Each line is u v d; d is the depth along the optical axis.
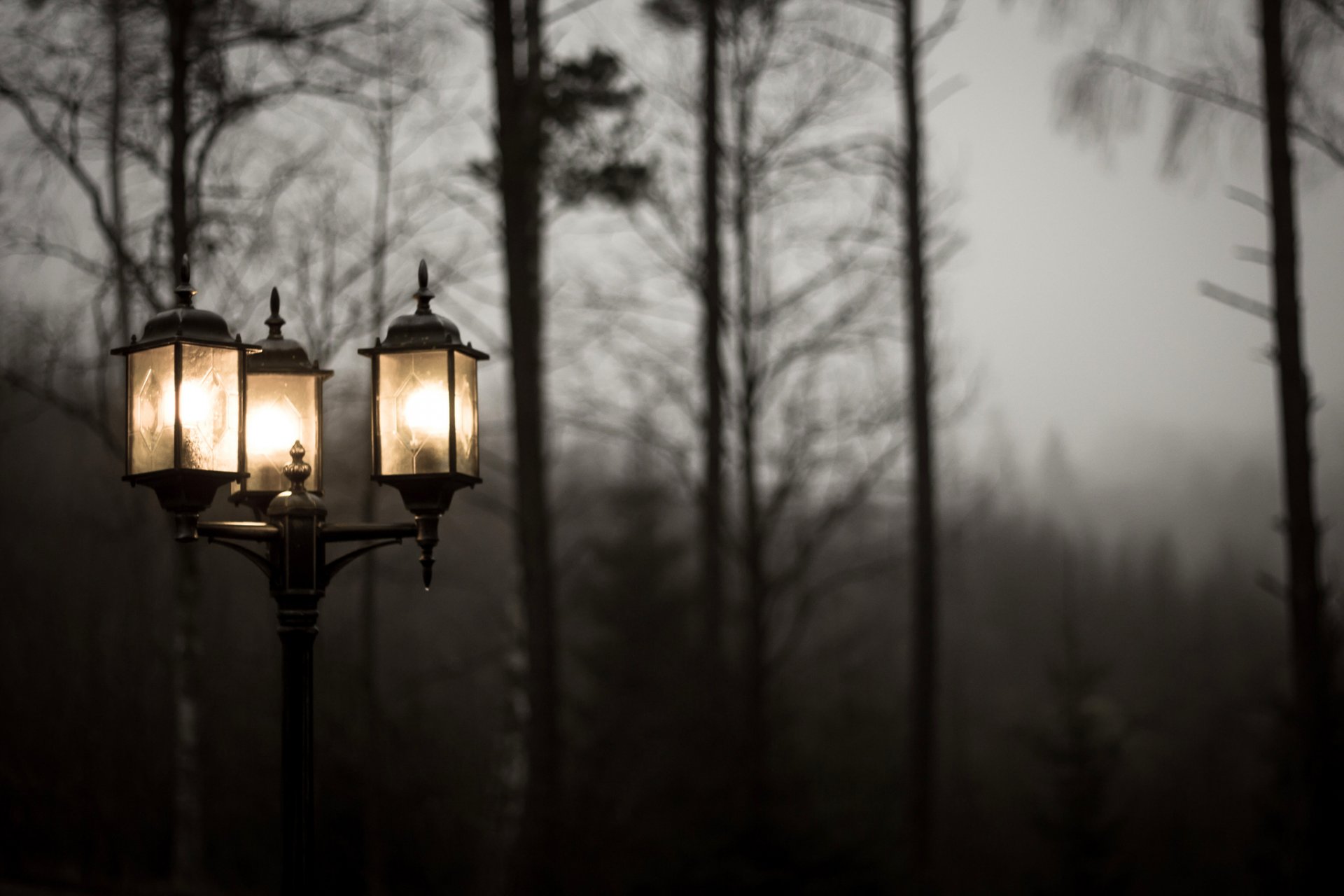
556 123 13.98
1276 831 21.08
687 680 17.05
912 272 15.73
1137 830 30.19
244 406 4.30
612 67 14.15
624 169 14.30
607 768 15.19
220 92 12.77
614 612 25.22
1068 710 24.20
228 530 4.39
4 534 19.06
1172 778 36.03
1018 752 34.22
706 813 12.84
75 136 12.45
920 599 15.70
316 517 4.60
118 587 19.17
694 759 14.64
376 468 4.52
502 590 22.95
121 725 16.73
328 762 16.31
